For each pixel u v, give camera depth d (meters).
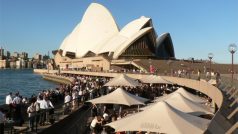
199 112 14.59
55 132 14.82
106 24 117.88
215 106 23.12
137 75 62.66
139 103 19.14
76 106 24.44
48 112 19.39
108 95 19.81
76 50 128.62
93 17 120.06
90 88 34.19
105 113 19.30
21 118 18.25
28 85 98.31
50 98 26.02
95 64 116.31
